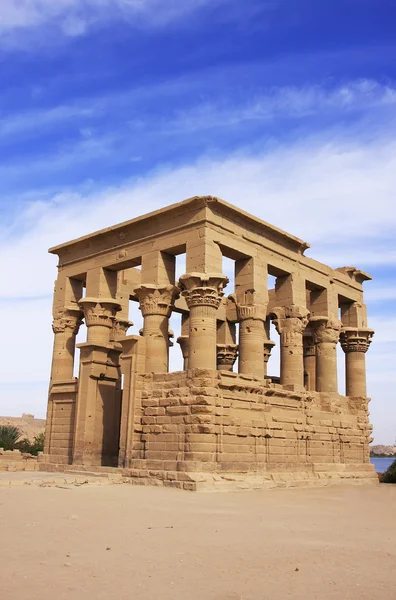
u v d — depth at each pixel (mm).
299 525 13539
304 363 37438
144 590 7492
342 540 11578
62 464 28469
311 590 7703
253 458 25391
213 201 25906
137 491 19922
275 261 29609
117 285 34188
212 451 23484
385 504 19391
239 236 27562
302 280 31344
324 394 31688
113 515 13781
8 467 28984
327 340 32812
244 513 15398
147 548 10008
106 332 29797
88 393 28000
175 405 24453
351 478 30859
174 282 28219
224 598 7219
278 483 24906
